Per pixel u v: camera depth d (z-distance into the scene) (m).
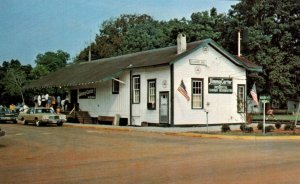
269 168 12.59
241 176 11.22
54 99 52.94
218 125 34.22
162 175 11.46
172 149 18.12
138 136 25.48
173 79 32.38
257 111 62.12
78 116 41.75
